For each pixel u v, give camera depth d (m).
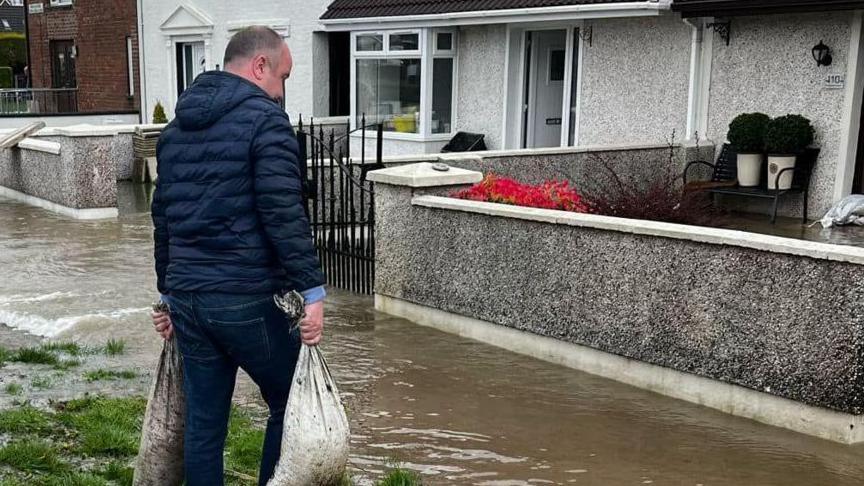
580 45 14.11
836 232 10.59
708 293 5.39
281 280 3.42
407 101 16.30
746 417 5.30
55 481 4.12
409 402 5.62
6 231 11.88
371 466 4.61
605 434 5.08
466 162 10.65
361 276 8.65
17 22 43.50
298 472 3.46
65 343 6.71
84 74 26.14
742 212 12.13
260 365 3.49
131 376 5.94
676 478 4.49
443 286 7.21
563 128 15.03
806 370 4.95
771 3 11.03
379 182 7.67
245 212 3.31
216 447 3.58
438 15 15.06
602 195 9.66
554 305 6.33
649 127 13.30
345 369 6.27
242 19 20.36
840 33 11.05
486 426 5.21
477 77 15.80
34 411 5.10
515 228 6.54
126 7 23.98
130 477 4.19
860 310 4.69
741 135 11.52
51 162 13.56
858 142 11.28
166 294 3.65
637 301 5.80
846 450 4.80
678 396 5.64
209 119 3.30
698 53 12.44
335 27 17.33
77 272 9.31
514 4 14.12
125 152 17.59
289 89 19.62
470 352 6.68
